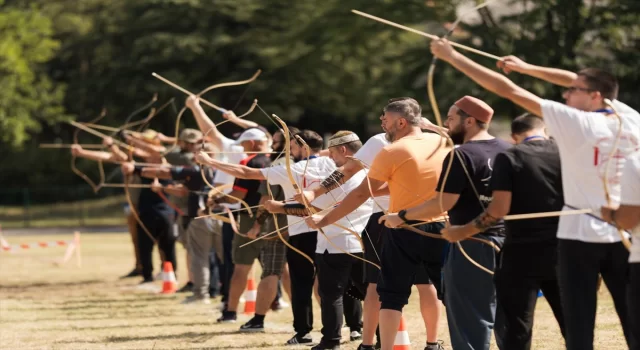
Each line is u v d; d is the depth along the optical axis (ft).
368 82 163.84
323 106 210.59
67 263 91.20
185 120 188.85
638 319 22.89
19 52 180.86
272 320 48.80
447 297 28.37
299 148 39.83
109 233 157.17
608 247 23.99
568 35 114.01
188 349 39.63
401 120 31.12
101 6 229.86
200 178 55.31
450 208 27.35
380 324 30.78
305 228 39.22
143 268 69.51
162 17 196.54
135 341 42.29
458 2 129.70
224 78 195.72
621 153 23.76
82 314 53.11
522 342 26.94
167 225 66.44
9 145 229.86
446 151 30.91
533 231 26.32
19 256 102.47
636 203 22.48
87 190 202.59
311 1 160.56
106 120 219.82
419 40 143.84
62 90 206.08
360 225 36.40
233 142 47.09
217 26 197.47
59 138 247.50
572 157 23.85
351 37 148.97
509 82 23.86
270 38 188.65
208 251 57.31
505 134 125.49
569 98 24.94
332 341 36.50
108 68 216.54
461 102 28.58
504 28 116.78
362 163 32.73
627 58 116.06
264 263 44.24
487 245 27.89
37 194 200.85
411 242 30.53
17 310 55.31
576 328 24.14
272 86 196.85
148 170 56.03
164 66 198.29
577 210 23.76
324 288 36.42
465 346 27.76
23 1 231.71
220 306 55.31
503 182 25.86
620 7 112.06
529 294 26.84
